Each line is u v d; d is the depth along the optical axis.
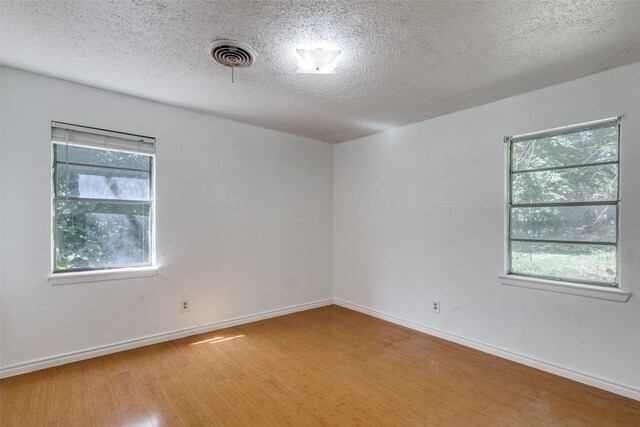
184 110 3.20
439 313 3.28
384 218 3.87
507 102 2.79
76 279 2.63
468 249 3.04
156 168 3.05
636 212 2.17
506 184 2.80
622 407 2.08
